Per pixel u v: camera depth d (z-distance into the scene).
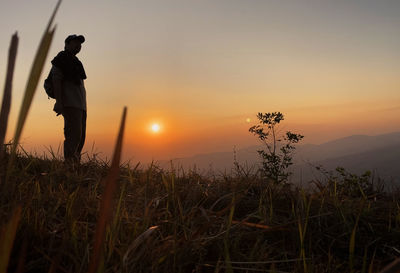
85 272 1.20
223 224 1.82
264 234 1.89
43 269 1.27
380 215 2.28
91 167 3.10
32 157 2.88
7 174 0.28
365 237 1.98
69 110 4.32
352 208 2.33
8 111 0.23
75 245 1.29
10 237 0.25
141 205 2.08
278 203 2.47
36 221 1.51
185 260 1.40
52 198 1.95
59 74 4.25
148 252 1.37
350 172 3.04
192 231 1.58
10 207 1.44
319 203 2.39
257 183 2.89
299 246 1.79
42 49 0.23
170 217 1.85
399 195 2.71
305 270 1.30
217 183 2.85
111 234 1.31
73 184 2.36
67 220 1.51
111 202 0.25
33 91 0.23
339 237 1.93
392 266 0.21
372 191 2.90
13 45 0.23
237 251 1.55
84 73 4.54
